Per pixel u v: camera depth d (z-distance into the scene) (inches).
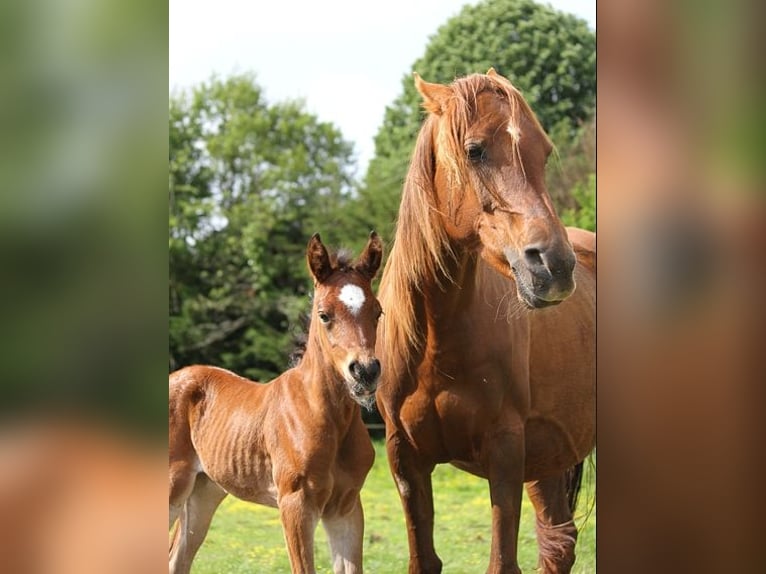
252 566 240.1
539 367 156.5
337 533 170.9
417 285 138.2
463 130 128.6
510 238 125.9
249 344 611.5
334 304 155.6
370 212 645.3
